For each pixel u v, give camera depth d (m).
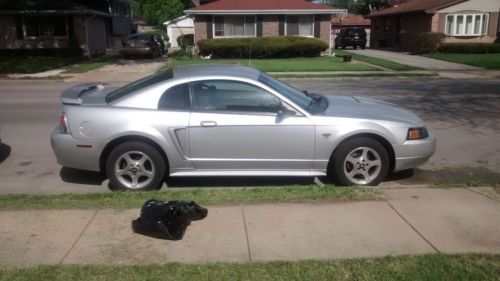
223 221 4.65
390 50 38.50
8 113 11.59
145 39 31.27
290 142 5.86
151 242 4.21
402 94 14.59
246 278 3.57
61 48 30.75
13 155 7.89
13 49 30.59
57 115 11.33
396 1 56.12
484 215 4.79
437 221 4.65
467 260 3.81
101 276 3.60
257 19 30.75
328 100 6.71
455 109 11.85
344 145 5.94
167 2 50.34
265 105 5.89
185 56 30.38
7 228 4.51
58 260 3.88
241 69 6.48
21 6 30.27
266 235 4.35
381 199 5.23
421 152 6.12
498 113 11.32
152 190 5.91
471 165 7.23
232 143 5.83
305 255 3.96
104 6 36.62
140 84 6.20
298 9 30.39
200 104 5.90
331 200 5.20
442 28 33.03
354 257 3.91
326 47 30.45
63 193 5.93
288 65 24.58
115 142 5.89
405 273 3.62
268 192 5.52
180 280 3.54
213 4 31.28
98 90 6.81
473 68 23.33
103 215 4.81
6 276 3.61
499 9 32.47
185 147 5.84
